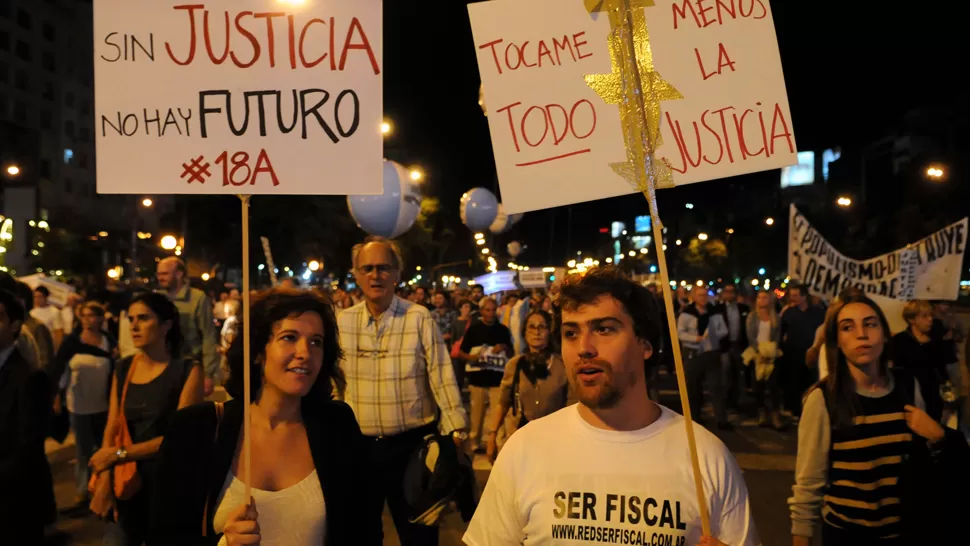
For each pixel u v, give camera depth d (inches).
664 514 80.7
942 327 266.2
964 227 324.5
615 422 85.0
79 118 3029.0
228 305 654.5
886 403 123.3
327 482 104.4
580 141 103.0
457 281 1755.7
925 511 116.6
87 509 266.2
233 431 103.7
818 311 416.5
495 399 351.3
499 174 104.4
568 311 85.1
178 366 165.9
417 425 172.6
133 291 503.2
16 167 2110.0
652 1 103.0
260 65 111.7
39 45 2829.7
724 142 101.4
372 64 112.3
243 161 111.1
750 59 102.1
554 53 104.2
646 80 102.4
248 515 94.7
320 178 111.7
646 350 86.8
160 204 1499.8
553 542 83.0
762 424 427.2
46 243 1733.5
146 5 110.5
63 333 469.7
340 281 1167.6
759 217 2219.5
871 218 1536.7
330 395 114.3
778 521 249.3
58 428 273.4
